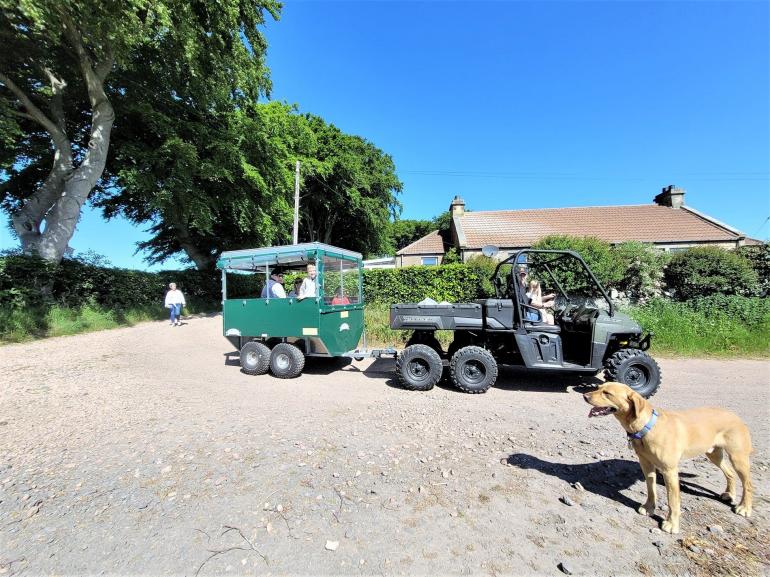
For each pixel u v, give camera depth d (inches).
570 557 82.7
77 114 573.0
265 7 582.6
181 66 556.4
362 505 103.3
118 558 81.9
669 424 94.2
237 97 650.8
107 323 478.0
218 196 678.5
